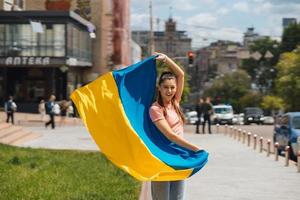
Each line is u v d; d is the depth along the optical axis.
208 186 14.67
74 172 15.58
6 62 60.81
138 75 7.01
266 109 81.25
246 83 116.62
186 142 6.82
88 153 22.11
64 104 47.09
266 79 117.69
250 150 25.95
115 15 79.81
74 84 71.69
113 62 79.00
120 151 6.70
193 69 163.25
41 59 60.84
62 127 43.66
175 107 7.08
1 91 63.03
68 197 11.44
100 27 79.88
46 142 28.94
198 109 39.81
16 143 27.14
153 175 6.68
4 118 48.19
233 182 15.46
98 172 15.90
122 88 6.89
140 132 6.84
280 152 24.73
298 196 13.20
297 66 66.50
